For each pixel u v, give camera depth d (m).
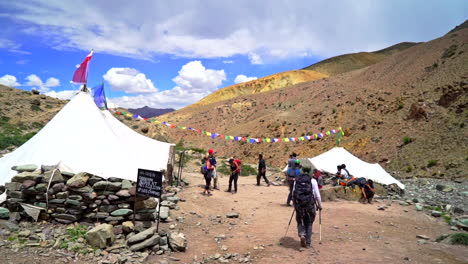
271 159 58.38
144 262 4.86
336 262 4.88
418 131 39.69
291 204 10.18
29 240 5.35
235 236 6.51
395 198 12.95
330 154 16.62
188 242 6.04
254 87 196.75
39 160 7.08
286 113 78.75
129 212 6.43
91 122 8.38
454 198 13.62
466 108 37.22
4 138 19.48
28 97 44.09
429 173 29.06
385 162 37.81
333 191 11.50
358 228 7.38
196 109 135.12
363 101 60.75
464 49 55.00
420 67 61.28
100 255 5.04
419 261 5.02
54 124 8.01
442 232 7.51
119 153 8.18
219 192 11.95
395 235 6.95
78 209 6.28
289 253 5.35
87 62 9.11
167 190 10.99
